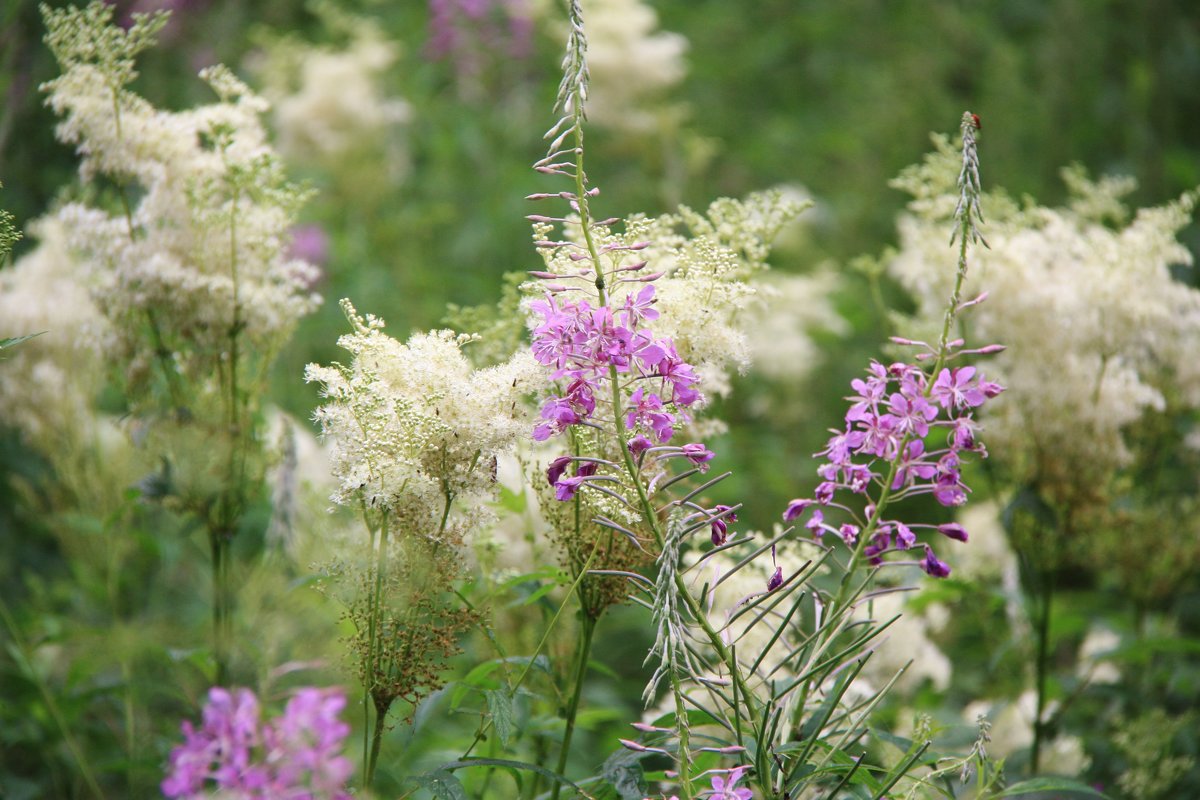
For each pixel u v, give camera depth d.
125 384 1.78
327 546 1.66
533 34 3.65
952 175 1.90
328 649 1.72
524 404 1.65
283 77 3.30
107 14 1.75
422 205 3.32
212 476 1.74
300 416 2.47
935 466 1.57
